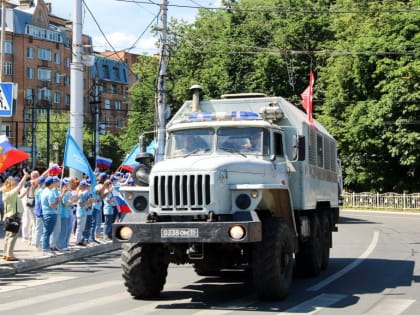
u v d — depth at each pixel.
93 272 12.80
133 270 9.20
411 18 37.59
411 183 41.31
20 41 78.12
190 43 43.16
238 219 8.66
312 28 42.25
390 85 37.12
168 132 10.39
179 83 43.00
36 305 9.02
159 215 8.88
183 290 10.37
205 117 10.27
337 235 21.28
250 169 9.30
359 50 38.25
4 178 23.06
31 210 17.27
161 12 22.61
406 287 10.62
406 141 37.00
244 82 41.31
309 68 41.91
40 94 80.62
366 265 13.62
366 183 42.88
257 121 10.09
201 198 8.67
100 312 8.41
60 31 84.50
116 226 8.73
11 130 76.00
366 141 38.84
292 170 10.95
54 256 14.42
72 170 18.50
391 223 27.83
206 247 9.05
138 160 10.44
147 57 49.66
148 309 8.62
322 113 42.59
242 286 10.77
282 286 9.01
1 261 13.41
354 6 41.81
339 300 9.34
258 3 45.00
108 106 93.88
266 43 42.50
